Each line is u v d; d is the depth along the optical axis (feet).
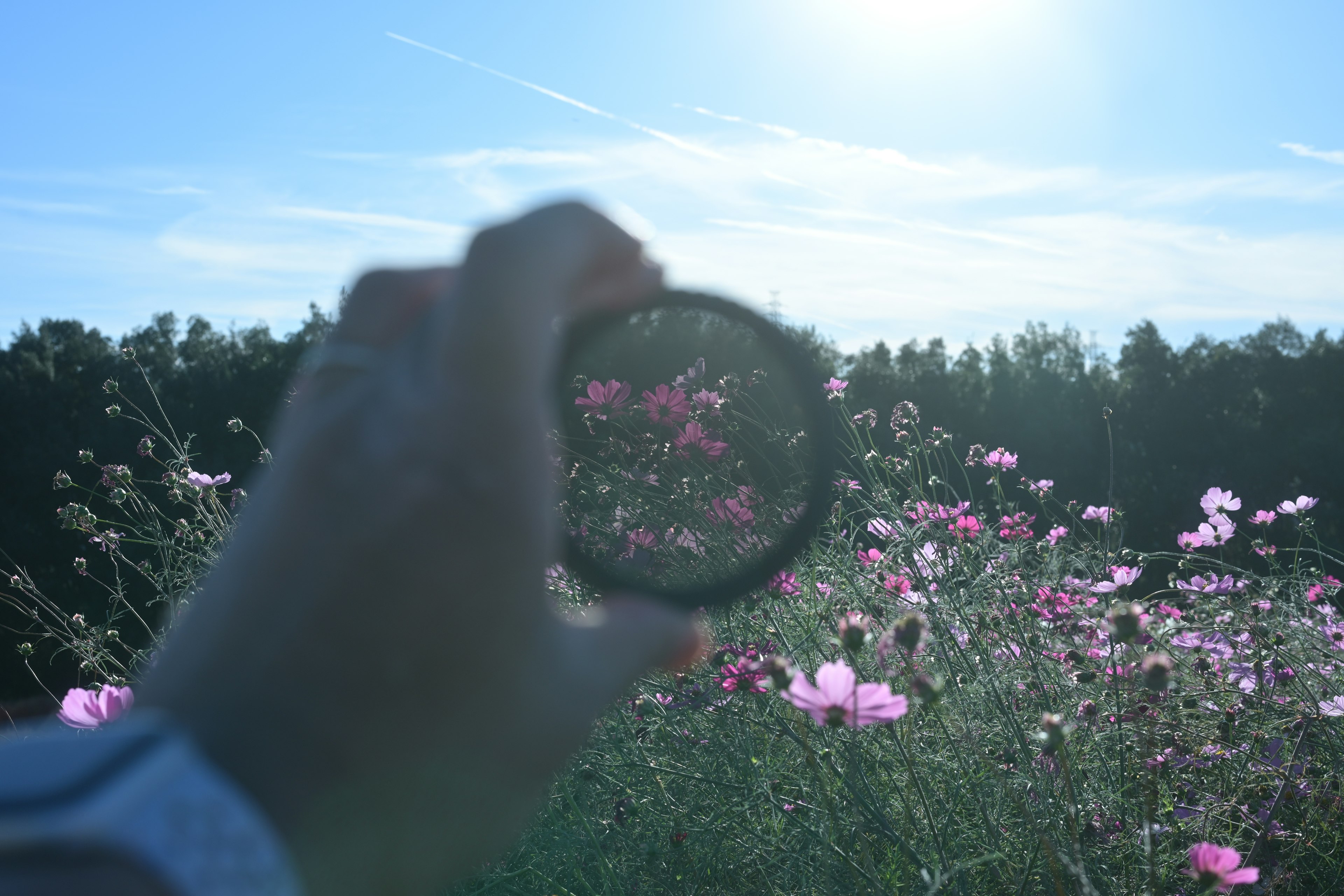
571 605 6.59
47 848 0.99
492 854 1.59
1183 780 7.64
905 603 8.38
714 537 7.16
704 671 7.39
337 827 1.42
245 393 90.22
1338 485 121.29
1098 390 136.05
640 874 7.22
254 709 1.41
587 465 8.41
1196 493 101.76
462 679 1.49
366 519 1.46
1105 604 8.81
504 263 1.54
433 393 1.50
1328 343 138.92
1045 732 5.44
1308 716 7.76
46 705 5.01
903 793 6.89
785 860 6.75
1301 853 7.04
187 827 1.12
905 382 108.37
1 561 59.47
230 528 10.40
